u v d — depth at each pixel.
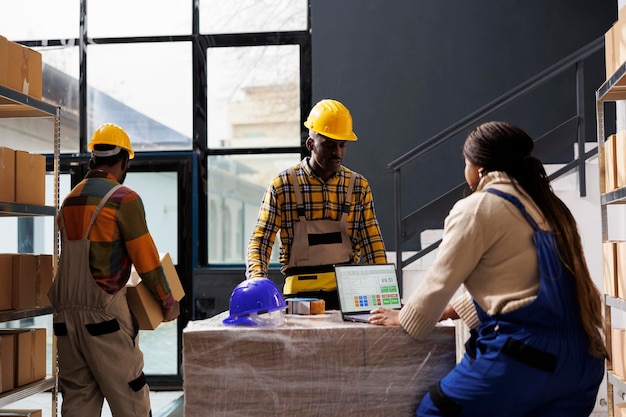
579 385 1.76
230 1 5.68
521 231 1.81
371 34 5.55
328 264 2.92
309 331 1.98
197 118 5.63
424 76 5.50
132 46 5.70
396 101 5.52
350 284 2.25
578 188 4.61
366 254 3.04
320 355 1.98
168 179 5.62
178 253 5.57
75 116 5.69
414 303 1.90
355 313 2.21
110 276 2.57
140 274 2.62
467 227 1.82
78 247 2.58
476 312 1.95
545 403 1.78
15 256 2.91
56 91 5.70
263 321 2.10
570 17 5.44
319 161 2.91
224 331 1.99
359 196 3.02
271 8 5.66
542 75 4.68
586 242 4.56
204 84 5.66
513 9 5.48
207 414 1.98
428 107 5.49
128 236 2.60
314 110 2.92
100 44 5.70
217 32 5.68
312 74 5.57
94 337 2.56
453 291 1.84
